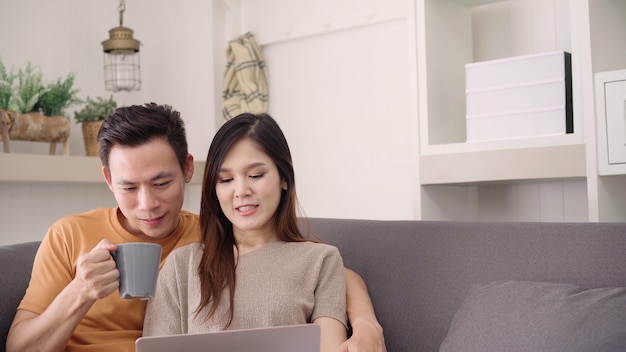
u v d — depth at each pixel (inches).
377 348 54.2
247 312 57.2
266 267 59.1
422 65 99.5
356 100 130.3
